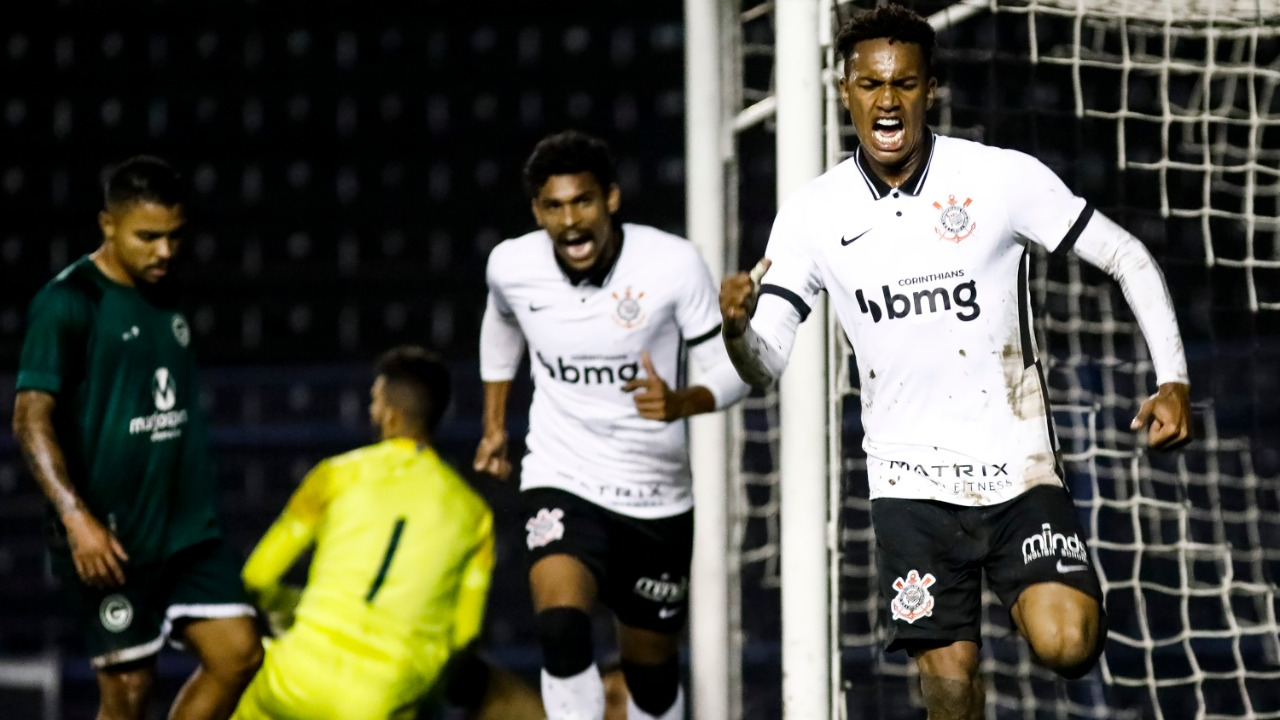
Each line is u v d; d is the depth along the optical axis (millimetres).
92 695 27469
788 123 15891
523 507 15805
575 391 15633
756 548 30688
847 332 12062
